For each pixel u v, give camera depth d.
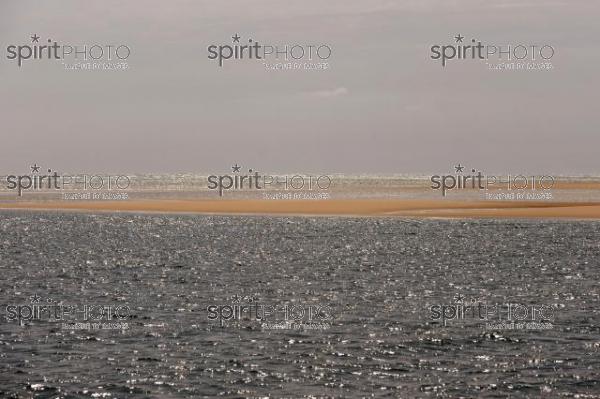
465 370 78.38
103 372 78.00
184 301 116.44
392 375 76.94
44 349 86.75
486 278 138.75
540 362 81.00
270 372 77.81
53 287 130.38
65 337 92.31
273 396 70.94
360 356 83.44
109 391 72.44
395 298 118.50
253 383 74.50
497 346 87.50
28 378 76.06
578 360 81.75
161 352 85.25
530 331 94.50
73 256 174.50
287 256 171.88
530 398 70.38
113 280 138.12
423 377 76.19
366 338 91.31
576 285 130.75
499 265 155.75
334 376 76.56
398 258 167.12
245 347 87.25
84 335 93.25
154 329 96.38
